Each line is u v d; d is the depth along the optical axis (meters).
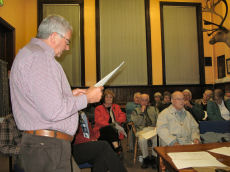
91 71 5.81
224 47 5.66
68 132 1.04
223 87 5.50
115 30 5.91
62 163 1.00
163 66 6.01
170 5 6.05
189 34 6.14
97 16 5.81
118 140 3.02
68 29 1.12
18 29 4.95
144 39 6.00
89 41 5.82
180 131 2.26
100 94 1.13
